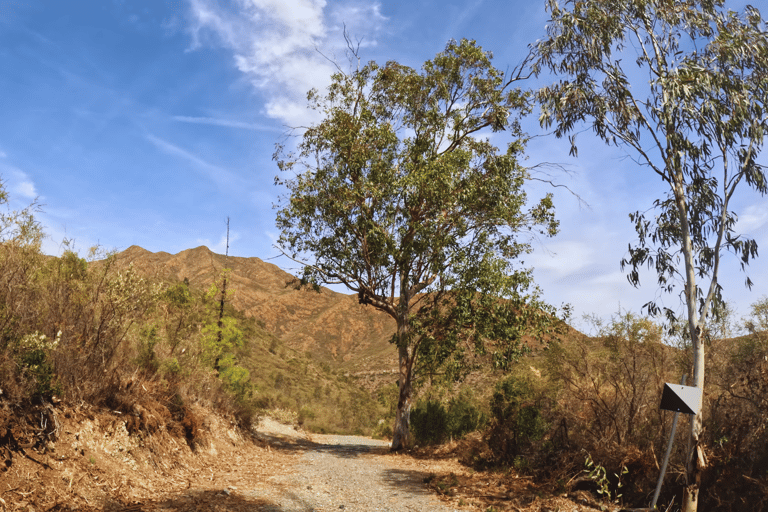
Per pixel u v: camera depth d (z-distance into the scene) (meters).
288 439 19.56
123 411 8.86
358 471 12.41
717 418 9.11
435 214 18.28
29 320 7.17
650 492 8.70
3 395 6.32
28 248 7.42
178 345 12.79
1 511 5.17
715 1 10.87
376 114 20.58
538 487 9.86
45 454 6.44
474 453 14.47
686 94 9.52
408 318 18.03
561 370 11.11
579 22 10.85
